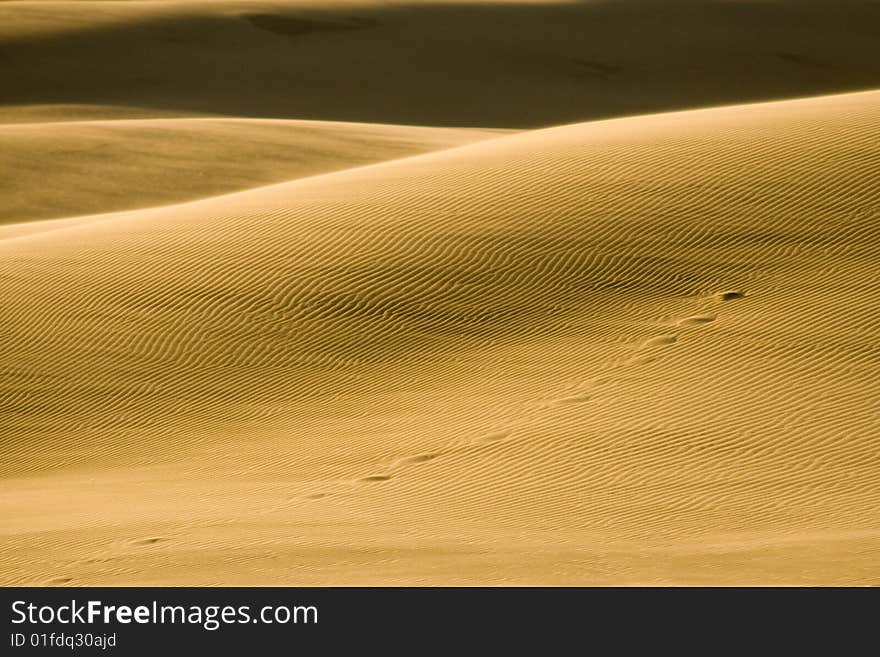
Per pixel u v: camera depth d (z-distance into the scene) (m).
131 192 117.31
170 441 51.66
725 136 71.75
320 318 59.25
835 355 50.22
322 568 34.91
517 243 62.81
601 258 60.72
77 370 57.66
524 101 190.50
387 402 52.41
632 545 36.47
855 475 41.34
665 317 55.41
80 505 44.66
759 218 62.12
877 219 60.66
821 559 33.53
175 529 40.41
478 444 47.06
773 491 40.69
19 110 169.38
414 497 42.84
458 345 56.03
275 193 76.31
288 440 50.25
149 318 60.81
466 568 34.16
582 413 48.34
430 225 65.50
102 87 183.62
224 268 64.06
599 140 75.25
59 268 66.31
